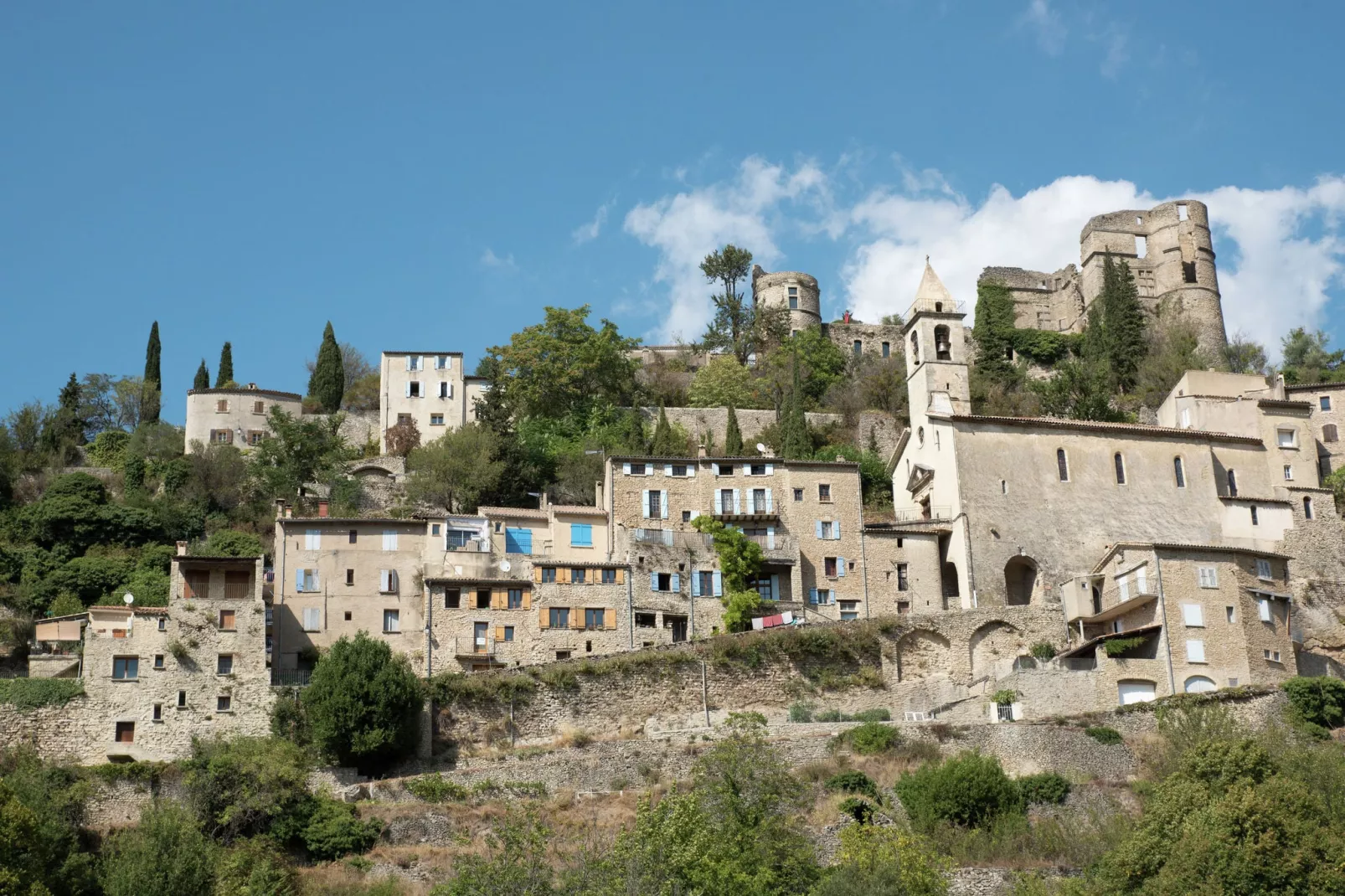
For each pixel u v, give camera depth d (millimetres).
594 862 54938
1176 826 59625
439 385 126000
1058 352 144250
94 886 62250
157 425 122438
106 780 71000
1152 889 56594
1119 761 72750
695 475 96438
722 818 62594
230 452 113312
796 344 143500
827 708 83500
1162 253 150375
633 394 131125
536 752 77250
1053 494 96000
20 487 111062
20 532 102188
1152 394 125062
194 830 65812
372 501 111062
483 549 91250
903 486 104375
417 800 71625
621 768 73438
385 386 125625
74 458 120500
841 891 57250
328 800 71188
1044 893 59344
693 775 68062
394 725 75875
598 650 87250
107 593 95250
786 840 62125
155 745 76562
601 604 88438
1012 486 95688
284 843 68438
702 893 52250
